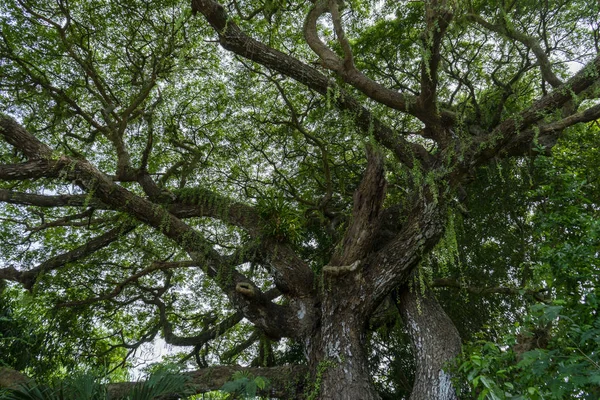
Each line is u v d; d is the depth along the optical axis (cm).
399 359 902
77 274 962
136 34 919
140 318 1072
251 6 923
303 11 945
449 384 558
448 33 734
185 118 991
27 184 898
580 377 321
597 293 402
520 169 851
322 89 702
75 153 855
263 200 760
